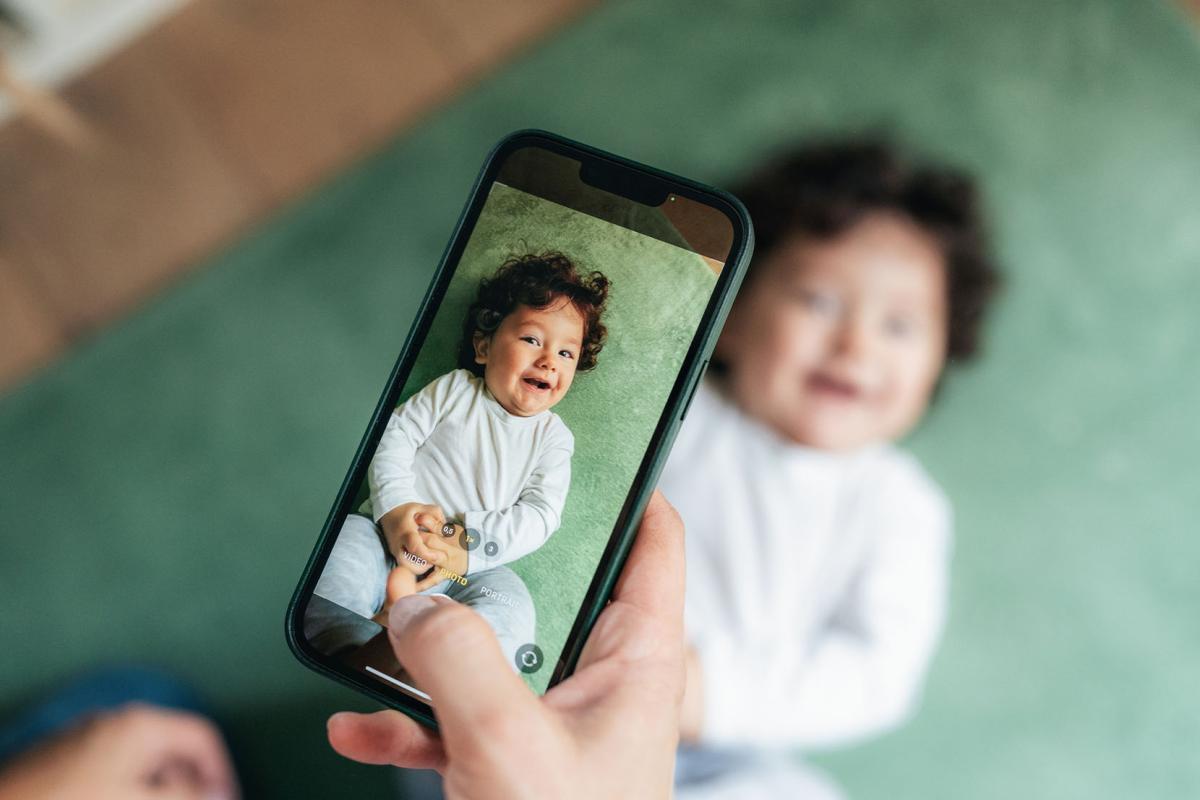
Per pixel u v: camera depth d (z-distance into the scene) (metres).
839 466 0.90
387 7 0.97
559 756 0.36
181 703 0.87
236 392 0.94
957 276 0.91
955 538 0.90
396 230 0.95
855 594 0.89
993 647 0.88
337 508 0.44
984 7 0.96
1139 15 0.96
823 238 0.91
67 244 0.96
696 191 0.43
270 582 0.91
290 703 0.88
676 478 0.91
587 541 0.43
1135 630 0.89
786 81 0.95
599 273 0.44
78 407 0.93
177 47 0.97
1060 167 0.94
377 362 0.94
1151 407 0.91
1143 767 0.87
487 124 0.96
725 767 0.86
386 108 0.97
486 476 0.44
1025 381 0.91
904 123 0.94
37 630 0.90
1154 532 0.90
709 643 0.88
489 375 0.44
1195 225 0.94
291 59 0.97
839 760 0.87
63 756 0.81
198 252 0.96
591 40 0.96
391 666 0.43
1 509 0.92
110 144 0.96
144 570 0.91
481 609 0.43
